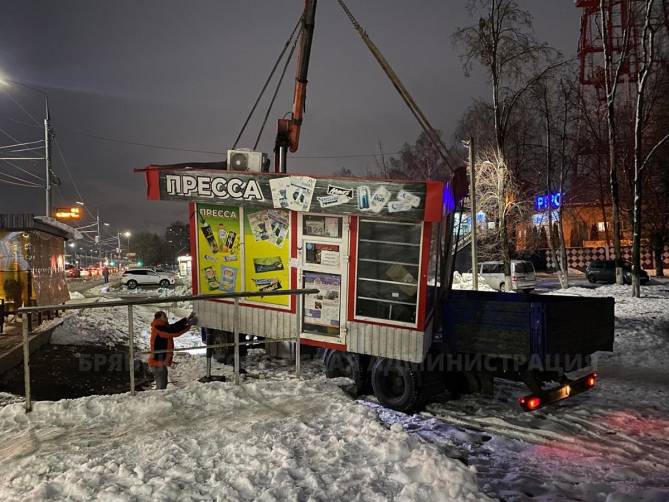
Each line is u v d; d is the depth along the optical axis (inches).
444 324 329.4
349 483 158.2
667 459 241.1
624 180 1370.6
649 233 1424.7
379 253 335.0
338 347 349.1
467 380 337.7
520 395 352.5
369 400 343.3
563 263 1192.2
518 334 298.2
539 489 202.8
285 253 368.5
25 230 557.6
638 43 1048.2
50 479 159.0
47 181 1190.3
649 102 1129.4
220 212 392.8
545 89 1167.0
